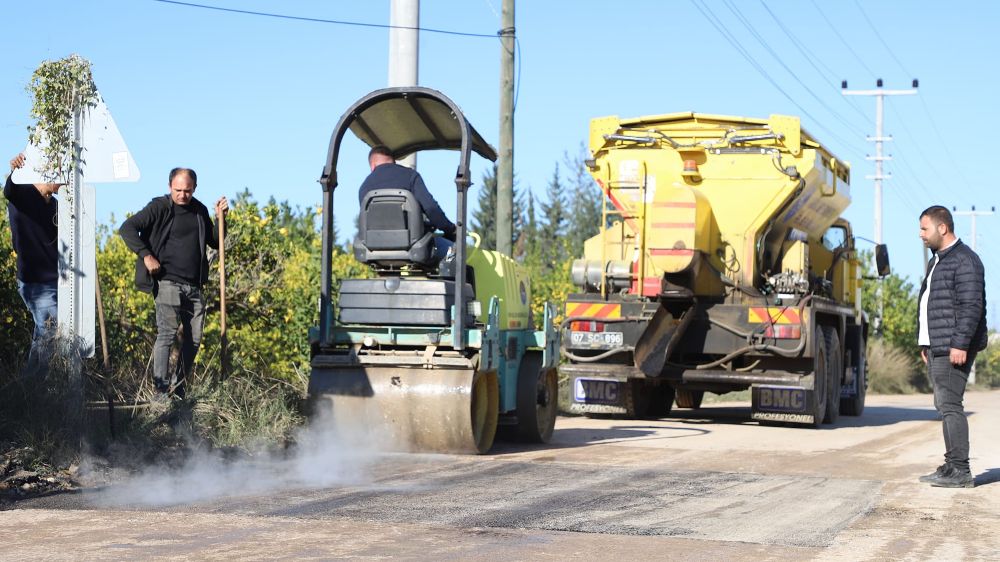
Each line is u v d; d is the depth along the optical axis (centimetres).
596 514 709
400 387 988
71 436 830
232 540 606
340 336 1019
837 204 1734
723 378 1496
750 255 1538
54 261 1005
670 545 615
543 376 1148
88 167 923
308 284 1459
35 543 591
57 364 878
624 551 597
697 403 1902
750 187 1546
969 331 852
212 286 1298
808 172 1542
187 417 936
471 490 802
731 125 1561
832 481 894
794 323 1475
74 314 916
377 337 1011
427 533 635
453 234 1042
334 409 998
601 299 1546
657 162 1568
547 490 809
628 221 1570
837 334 1666
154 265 958
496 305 1031
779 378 1473
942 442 1269
